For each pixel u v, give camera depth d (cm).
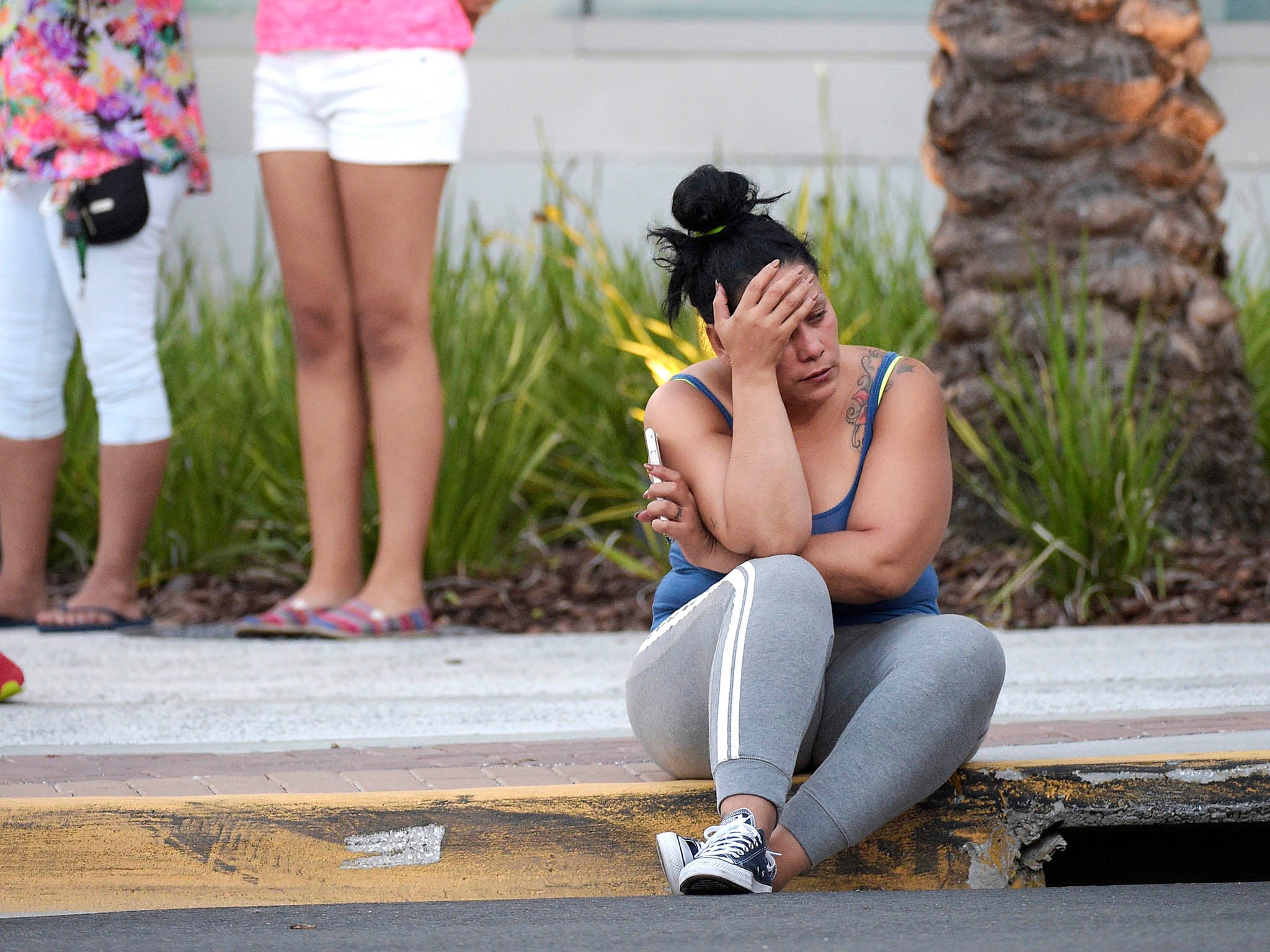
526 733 1295
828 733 1012
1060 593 1939
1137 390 2088
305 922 873
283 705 1425
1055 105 2098
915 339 2425
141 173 1864
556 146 3234
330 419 1906
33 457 1995
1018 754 1086
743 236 1040
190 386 2347
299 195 1836
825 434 1052
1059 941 786
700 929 823
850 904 890
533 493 2408
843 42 3225
